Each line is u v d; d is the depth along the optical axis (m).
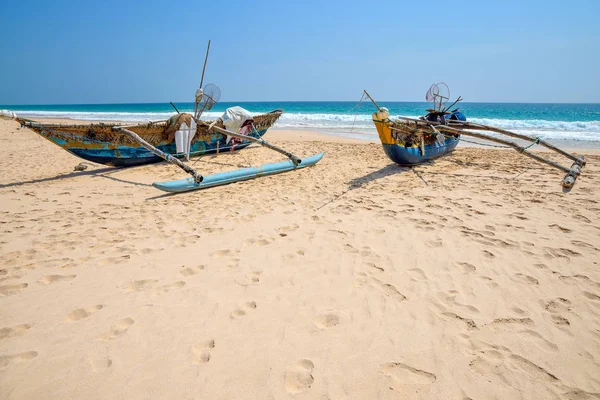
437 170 8.38
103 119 30.23
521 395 2.26
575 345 2.68
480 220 5.09
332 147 12.68
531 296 3.29
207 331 2.87
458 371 2.45
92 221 5.35
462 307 3.16
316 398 2.23
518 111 43.25
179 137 9.16
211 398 2.24
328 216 5.46
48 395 2.26
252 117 11.03
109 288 3.49
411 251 4.22
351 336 2.81
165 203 6.27
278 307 3.19
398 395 2.26
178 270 3.85
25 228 5.05
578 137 15.22
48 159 10.47
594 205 5.55
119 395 2.26
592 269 3.69
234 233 4.86
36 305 3.20
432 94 9.89
